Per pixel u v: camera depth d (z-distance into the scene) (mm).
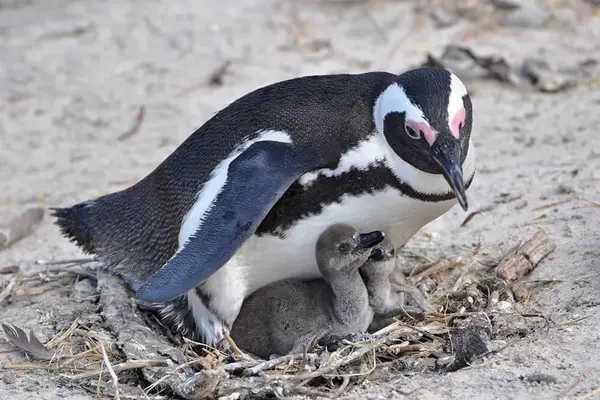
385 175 11914
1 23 26656
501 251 14156
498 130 18750
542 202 15508
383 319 12695
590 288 12719
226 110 13016
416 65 21969
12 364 12180
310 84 12680
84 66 23938
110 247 13883
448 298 13117
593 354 11172
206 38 24531
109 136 20812
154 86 22656
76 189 18516
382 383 11266
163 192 13258
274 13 25484
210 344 12602
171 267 11328
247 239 11461
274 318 12469
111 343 12352
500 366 11148
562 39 22828
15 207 17984
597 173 16125
